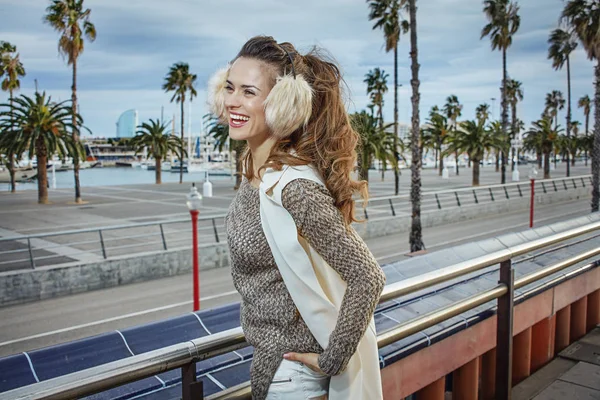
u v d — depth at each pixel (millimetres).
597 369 3574
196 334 2580
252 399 1458
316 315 1294
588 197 37500
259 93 1364
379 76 61188
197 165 111438
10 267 13297
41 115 29828
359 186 1356
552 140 56000
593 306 4535
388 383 2408
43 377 2207
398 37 32625
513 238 4086
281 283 1352
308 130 1336
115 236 18156
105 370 1297
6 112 29406
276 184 1275
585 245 4559
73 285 12750
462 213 25484
